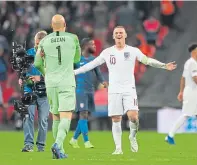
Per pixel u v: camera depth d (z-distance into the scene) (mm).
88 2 83438
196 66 45875
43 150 39031
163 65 36344
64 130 32656
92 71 44500
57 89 32719
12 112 69188
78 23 80062
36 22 78250
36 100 38656
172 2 82500
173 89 74875
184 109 46312
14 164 30828
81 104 43469
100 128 67312
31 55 38469
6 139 51062
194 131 61688
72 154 37031
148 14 83188
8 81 70938
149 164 30938
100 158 33844
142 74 77188
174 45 80562
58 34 33000
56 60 32719
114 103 36719
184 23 83062
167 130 63625
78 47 33250
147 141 49188
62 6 81438
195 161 32750
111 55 36656
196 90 46156
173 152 38969
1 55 72688
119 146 37188
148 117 66438
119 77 36594
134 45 77688
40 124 38781
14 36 76938
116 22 79625
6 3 80438
